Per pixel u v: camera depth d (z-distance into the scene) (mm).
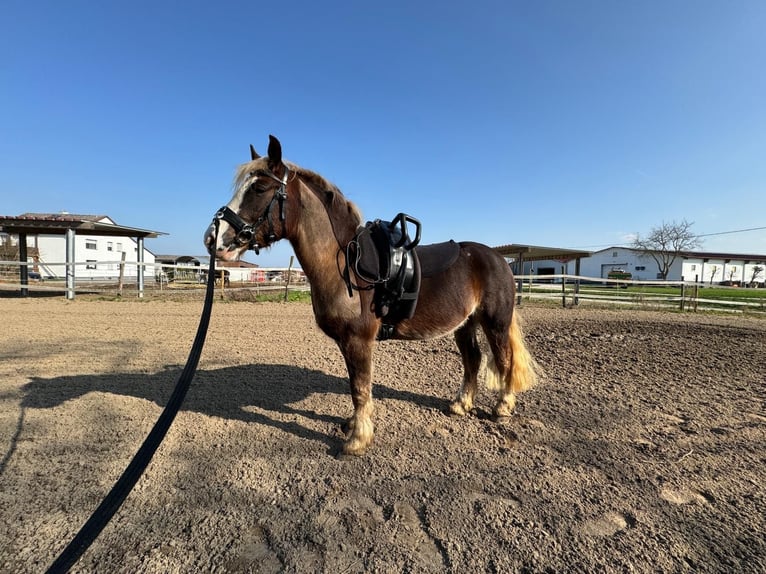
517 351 3342
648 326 8484
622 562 1758
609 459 2689
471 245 3332
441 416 3445
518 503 2195
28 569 1699
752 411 3562
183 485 2344
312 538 1908
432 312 2865
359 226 2717
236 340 6703
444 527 1987
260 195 2391
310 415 3432
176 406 1661
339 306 2574
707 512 2117
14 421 3176
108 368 4797
